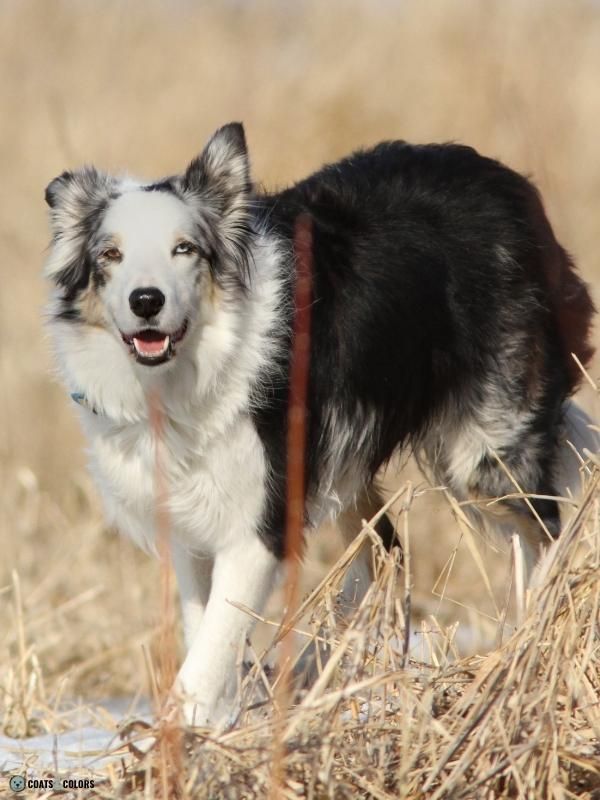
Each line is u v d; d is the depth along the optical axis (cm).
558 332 1106
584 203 2038
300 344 908
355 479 1040
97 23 2670
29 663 1218
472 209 1066
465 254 1052
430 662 858
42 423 1767
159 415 890
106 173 983
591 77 2364
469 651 1144
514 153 2030
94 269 921
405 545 816
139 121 2350
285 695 753
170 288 878
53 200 956
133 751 748
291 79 2438
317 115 2311
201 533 966
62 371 966
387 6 2650
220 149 945
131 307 873
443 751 716
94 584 1420
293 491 842
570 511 1129
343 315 988
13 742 923
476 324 1053
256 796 698
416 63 2442
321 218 1015
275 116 2312
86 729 977
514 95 1873
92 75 2531
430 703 738
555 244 1122
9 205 2170
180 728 718
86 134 2302
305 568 1470
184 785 691
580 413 1163
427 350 1034
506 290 1063
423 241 1036
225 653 919
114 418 947
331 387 980
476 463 1084
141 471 959
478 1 2523
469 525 927
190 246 905
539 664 747
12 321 1923
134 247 895
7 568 1449
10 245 2078
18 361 1839
